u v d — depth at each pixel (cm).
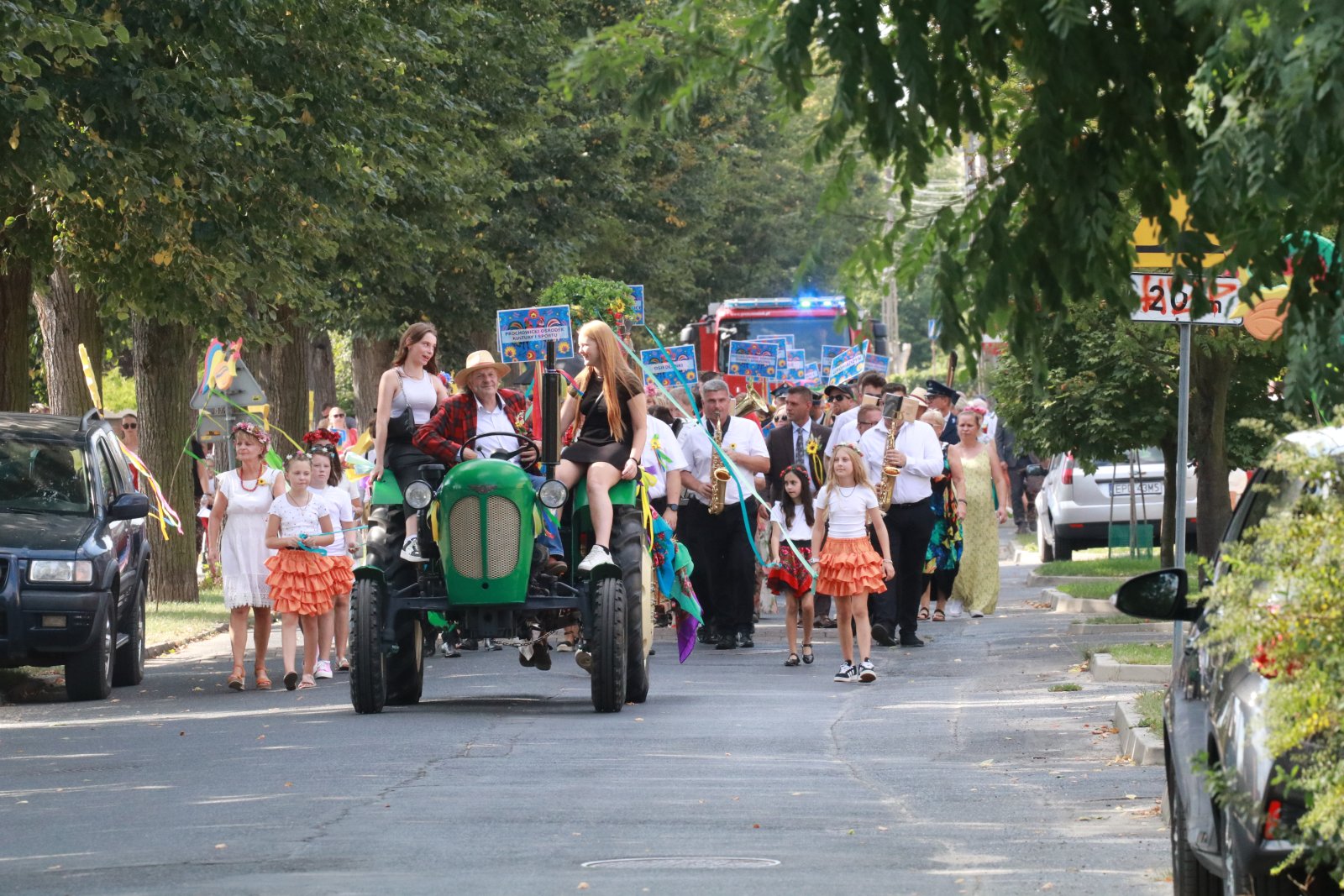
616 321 6022
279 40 4262
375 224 5547
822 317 8112
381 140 4788
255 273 4450
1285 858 1082
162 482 5438
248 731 2681
